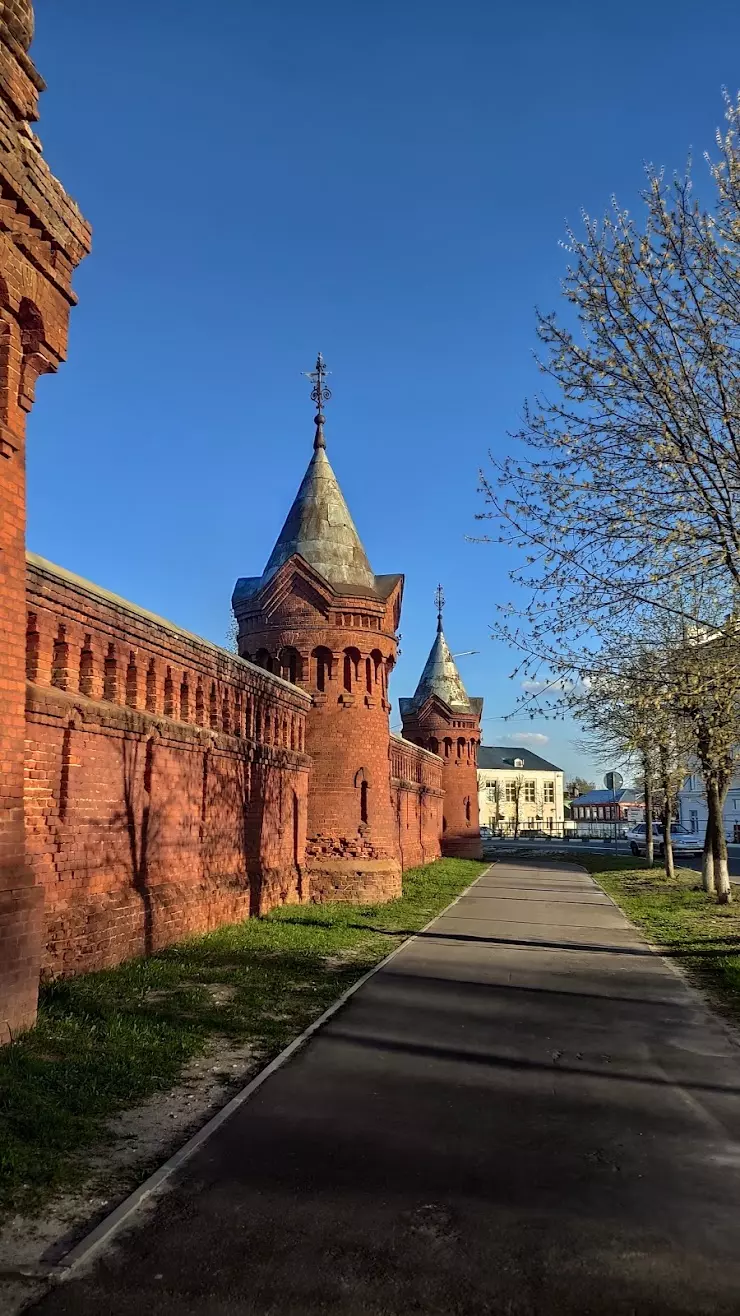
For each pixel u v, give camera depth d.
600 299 12.20
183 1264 4.37
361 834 22.86
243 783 17.66
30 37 7.56
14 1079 6.63
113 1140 6.04
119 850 12.02
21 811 7.79
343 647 23.39
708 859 26.72
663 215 11.86
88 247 8.73
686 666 12.94
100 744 11.52
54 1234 4.68
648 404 12.33
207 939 14.14
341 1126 6.38
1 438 7.60
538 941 16.62
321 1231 4.72
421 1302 4.06
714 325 11.91
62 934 10.16
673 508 12.13
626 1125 6.50
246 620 24.38
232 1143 6.00
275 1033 9.04
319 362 25.88
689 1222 4.86
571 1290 4.16
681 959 14.69
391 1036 9.12
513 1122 6.54
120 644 12.41
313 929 16.67
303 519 24.41
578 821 113.00
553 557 12.86
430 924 18.95
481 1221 4.86
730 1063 8.32
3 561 7.67
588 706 15.26
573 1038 9.21
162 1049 8.02
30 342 8.09
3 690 7.58
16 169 7.54
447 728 48.44
